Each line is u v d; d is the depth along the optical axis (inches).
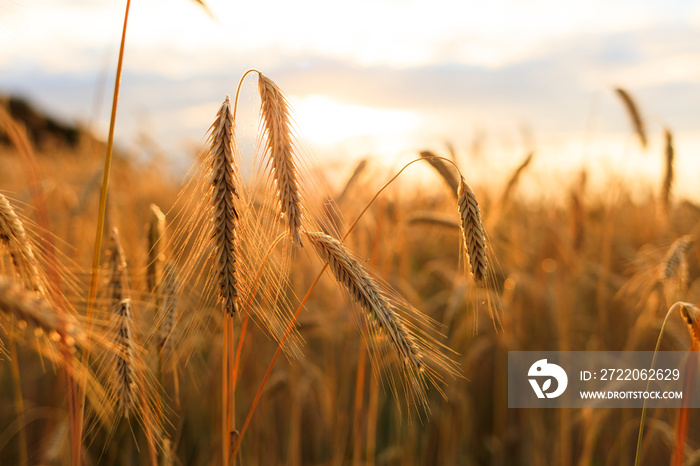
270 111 76.5
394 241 188.1
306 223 83.0
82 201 177.3
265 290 84.4
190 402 175.6
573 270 231.9
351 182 159.5
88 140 325.1
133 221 174.7
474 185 260.8
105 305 93.5
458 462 207.3
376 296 79.4
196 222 78.6
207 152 76.2
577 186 238.4
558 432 212.4
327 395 184.7
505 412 233.1
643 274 170.1
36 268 72.2
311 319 175.8
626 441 184.7
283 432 208.8
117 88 77.1
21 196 139.6
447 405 204.5
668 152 216.1
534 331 261.7
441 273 236.8
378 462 192.4
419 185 243.9
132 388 81.0
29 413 176.4
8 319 64.9
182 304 97.5
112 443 138.7
